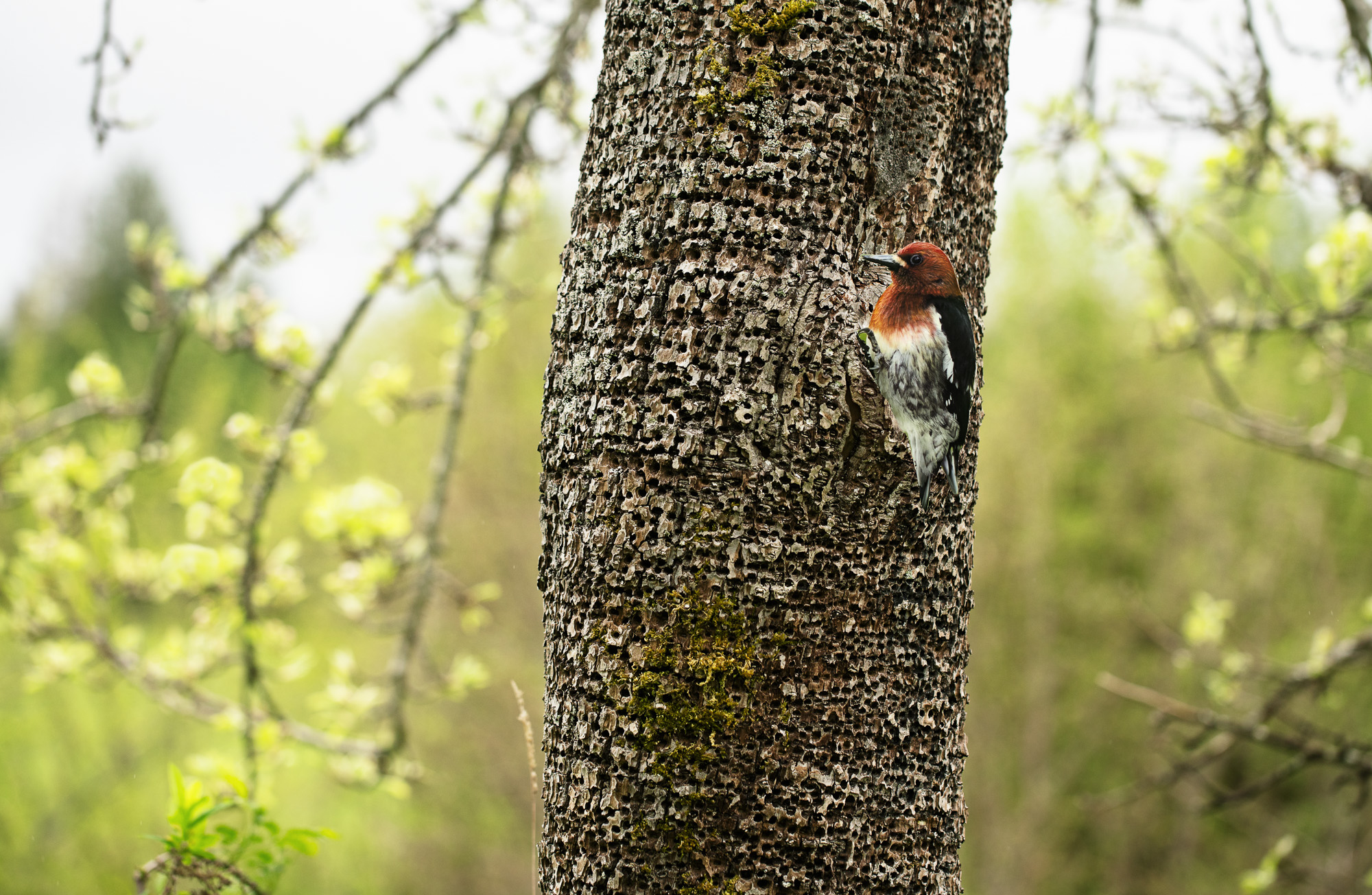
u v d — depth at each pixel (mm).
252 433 7512
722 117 3201
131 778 14695
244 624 7582
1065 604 19094
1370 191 7188
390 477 17766
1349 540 17812
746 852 3078
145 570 8648
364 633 15953
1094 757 18891
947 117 3432
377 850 17000
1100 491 19719
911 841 3244
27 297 19047
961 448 3383
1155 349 8844
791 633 3131
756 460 3150
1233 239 8602
